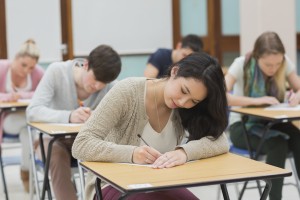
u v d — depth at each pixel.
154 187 1.71
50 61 6.96
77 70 3.40
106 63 3.09
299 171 3.53
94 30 7.19
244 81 3.78
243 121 3.54
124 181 1.79
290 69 3.85
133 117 2.25
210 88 2.11
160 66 4.72
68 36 6.90
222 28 7.24
